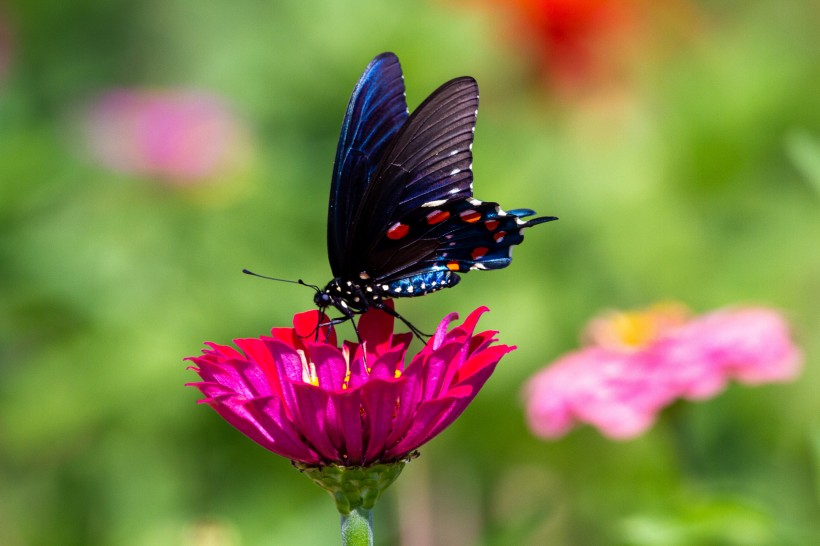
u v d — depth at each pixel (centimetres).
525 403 92
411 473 92
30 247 92
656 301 92
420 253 79
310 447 71
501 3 93
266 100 93
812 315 91
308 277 91
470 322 73
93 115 93
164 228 91
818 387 91
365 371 72
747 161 93
